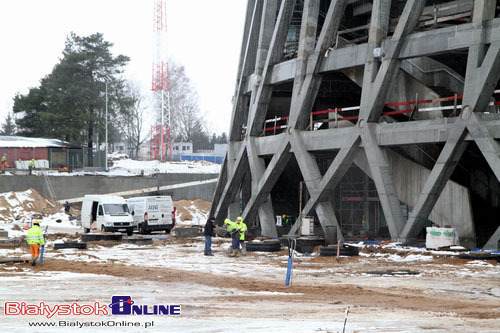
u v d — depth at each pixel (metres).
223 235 51.47
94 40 106.25
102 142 117.31
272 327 14.22
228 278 24.98
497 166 33.78
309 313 16.72
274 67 50.12
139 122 156.50
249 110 53.03
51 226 66.69
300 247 38.00
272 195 56.56
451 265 30.30
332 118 46.25
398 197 42.56
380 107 40.38
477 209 41.97
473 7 37.00
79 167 95.31
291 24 56.31
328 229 39.03
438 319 15.95
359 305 18.53
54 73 105.06
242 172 55.00
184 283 23.41
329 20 44.56
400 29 39.03
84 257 33.94
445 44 36.69
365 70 41.12
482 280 25.23
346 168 42.34
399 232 38.56
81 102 103.38
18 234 54.16
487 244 34.88
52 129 103.56
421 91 42.50
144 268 28.30
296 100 46.38
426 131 37.34
